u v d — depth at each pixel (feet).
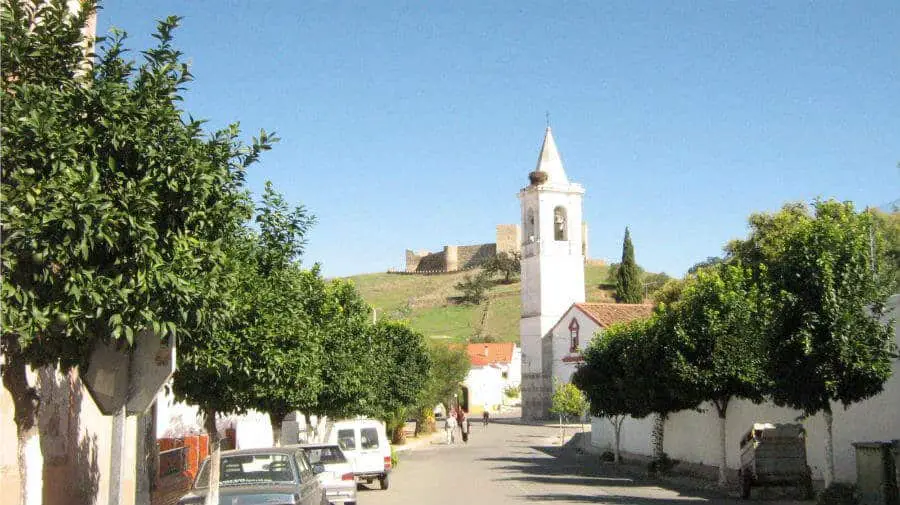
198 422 90.43
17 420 29.48
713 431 95.55
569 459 129.59
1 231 22.35
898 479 56.54
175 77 29.07
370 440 82.53
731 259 126.11
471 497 73.72
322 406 80.43
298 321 58.49
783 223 120.57
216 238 31.22
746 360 73.61
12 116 24.43
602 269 532.73
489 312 466.29
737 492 74.49
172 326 26.30
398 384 131.95
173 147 27.71
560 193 253.65
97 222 24.22
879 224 73.97
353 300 93.09
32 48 27.37
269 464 41.39
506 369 376.48
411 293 539.70
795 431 67.97
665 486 83.30
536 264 251.60
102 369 27.37
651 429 119.14
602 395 103.91
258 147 32.24
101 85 27.40
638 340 88.48
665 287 153.79
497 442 179.11
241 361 51.78
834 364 57.06
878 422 64.95
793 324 59.00
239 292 51.29
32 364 28.40
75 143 25.63
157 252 27.09
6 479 32.55
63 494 46.03
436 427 244.63
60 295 25.20
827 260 57.88
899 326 63.62
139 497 53.42
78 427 48.55
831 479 59.67
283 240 59.11
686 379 75.46
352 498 61.26
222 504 37.01
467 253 579.07
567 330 228.84
